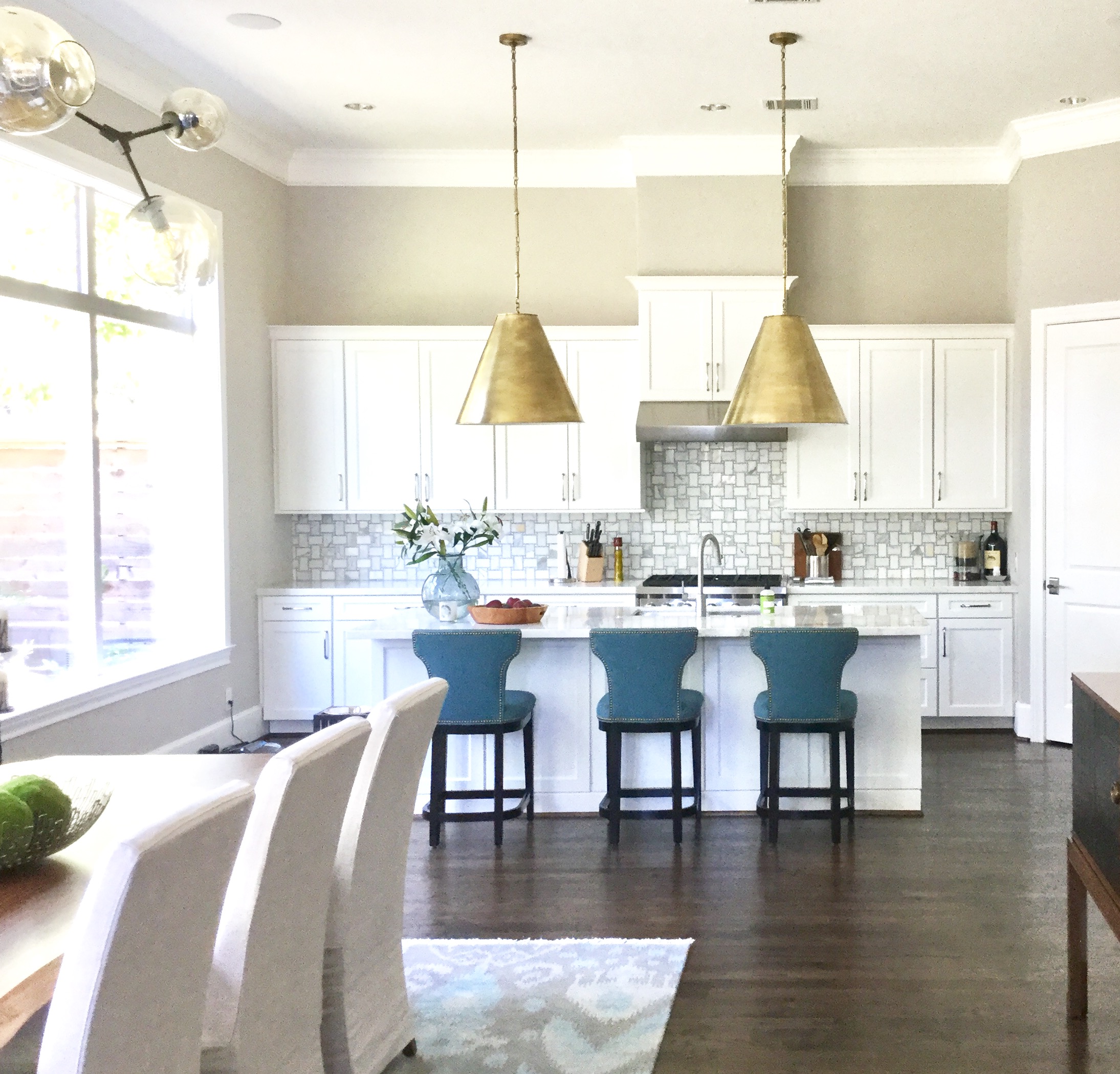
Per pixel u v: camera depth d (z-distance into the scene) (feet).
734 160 22.49
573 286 23.80
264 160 22.33
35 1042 7.18
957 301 23.56
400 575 24.09
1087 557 20.99
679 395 22.49
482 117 20.81
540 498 23.03
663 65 18.08
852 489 22.99
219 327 20.52
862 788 16.97
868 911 13.16
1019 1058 9.74
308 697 22.34
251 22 16.11
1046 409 21.49
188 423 20.56
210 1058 6.88
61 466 16.87
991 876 14.32
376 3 15.47
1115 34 16.85
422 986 11.41
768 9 15.81
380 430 22.94
